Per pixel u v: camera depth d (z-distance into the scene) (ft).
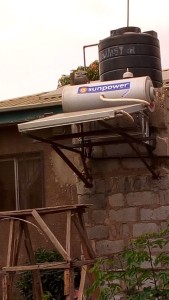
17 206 31.45
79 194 26.50
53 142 23.84
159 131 24.91
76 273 25.85
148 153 24.64
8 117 31.09
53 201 30.60
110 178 25.90
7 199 31.73
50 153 30.81
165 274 16.84
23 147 31.45
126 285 17.72
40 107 30.25
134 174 25.46
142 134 23.63
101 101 23.12
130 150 25.25
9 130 31.81
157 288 16.94
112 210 25.77
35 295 23.07
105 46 25.46
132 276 17.03
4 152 31.83
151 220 25.07
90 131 23.90
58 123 21.44
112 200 25.82
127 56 25.00
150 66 25.18
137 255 16.92
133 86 23.06
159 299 16.67
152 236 17.71
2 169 31.94
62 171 30.48
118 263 21.26
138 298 16.53
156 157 24.88
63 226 29.66
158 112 24.70
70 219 21.45
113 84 23.35
